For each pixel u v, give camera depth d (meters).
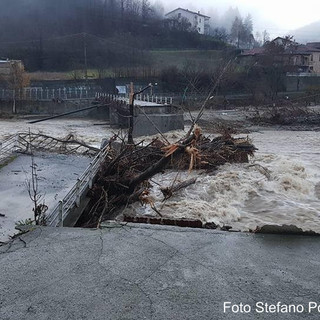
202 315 4.15
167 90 69.62
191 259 5.43
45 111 59.19
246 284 4.79
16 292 4.55
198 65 72.12
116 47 90.88
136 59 85.56
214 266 5.24
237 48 99.50
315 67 90.56
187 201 14.05
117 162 14.02
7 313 4.16
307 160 25.09
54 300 4.39
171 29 106.31
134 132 34.84
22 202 9.66
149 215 12.23
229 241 6.09
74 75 73.12
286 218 13.23
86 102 60.28
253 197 15.62
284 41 88.31
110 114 50.97
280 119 49.81
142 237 6.20
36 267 5.15
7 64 61.94
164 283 4.77
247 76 73.50
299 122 49.84
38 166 14.10
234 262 5.37
